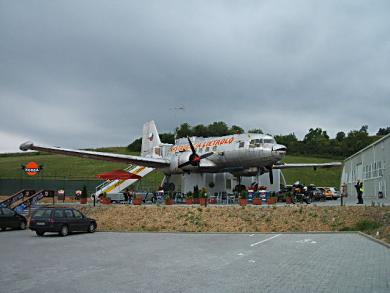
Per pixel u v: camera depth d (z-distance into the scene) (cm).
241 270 1072
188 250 1489
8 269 1116
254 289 841
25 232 2341
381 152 3641
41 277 998
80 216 2217
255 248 1516
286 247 1524
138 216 2611
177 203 3406
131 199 3819
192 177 3956
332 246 1514
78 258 1312
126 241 1820
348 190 5153
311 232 2045
